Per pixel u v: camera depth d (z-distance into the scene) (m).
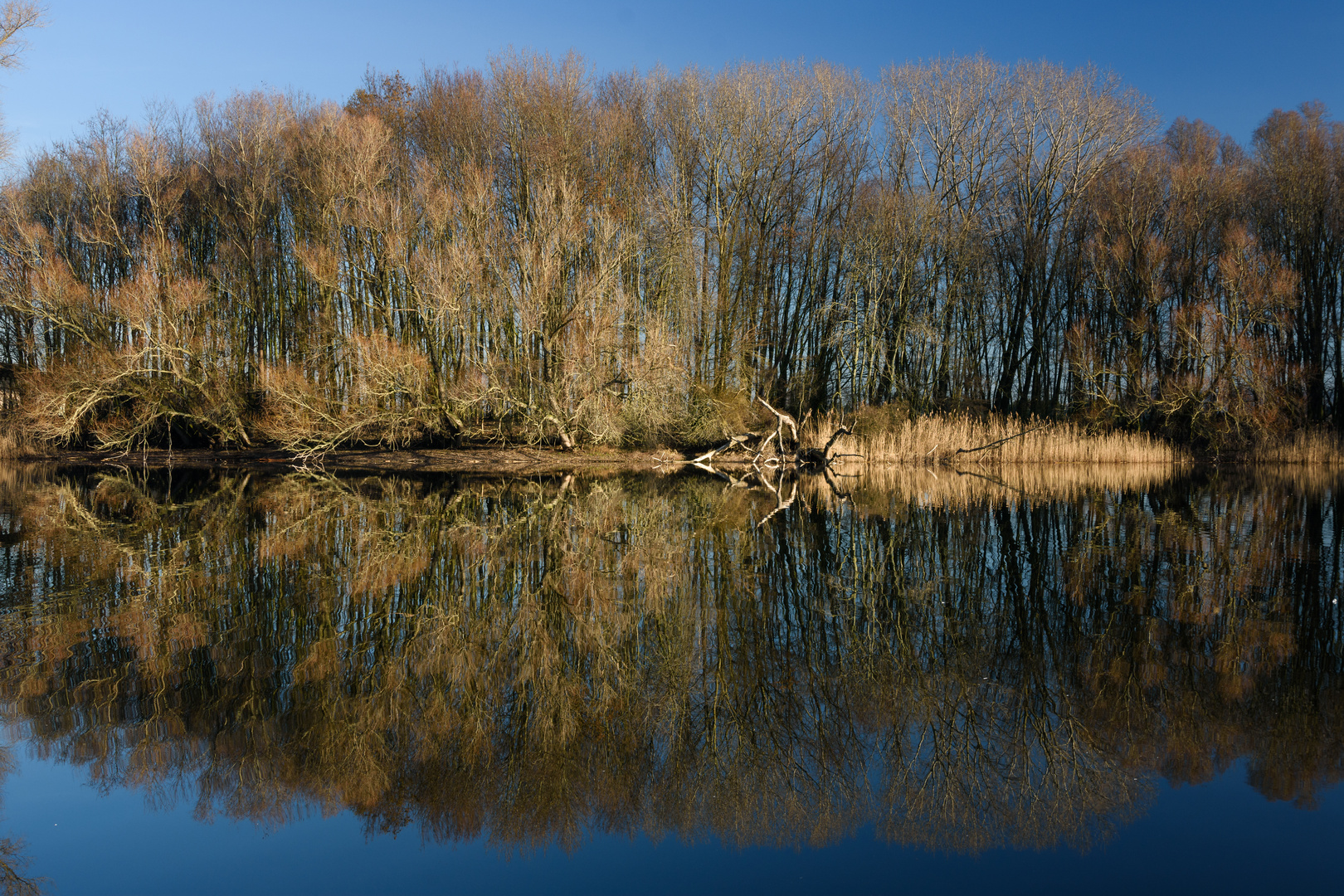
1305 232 31.61
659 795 4.47
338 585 8.95
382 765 4.73
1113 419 30.19
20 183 28.92
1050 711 5.50
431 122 30.95
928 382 33.38
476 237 26.83
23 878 3.59
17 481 20.86
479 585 9.04
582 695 5.79
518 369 26.05
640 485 21.19
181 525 13.30
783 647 6.87
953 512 15.49
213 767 4.68
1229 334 27.58
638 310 28.17
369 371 25.06
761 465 25.59
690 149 31.66
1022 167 32.72
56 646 6.68
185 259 28.98
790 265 33.88
